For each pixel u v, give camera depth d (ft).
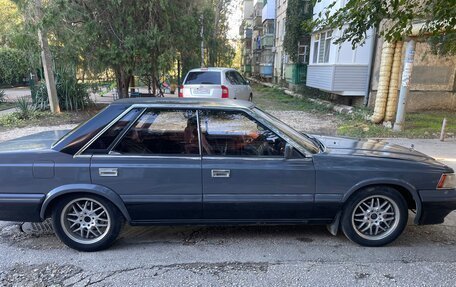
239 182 10.52
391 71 32.73
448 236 12.06
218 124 10.97
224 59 95.45
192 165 10.43
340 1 44.09
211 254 10.68
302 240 11.68
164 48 40.83
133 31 38.58
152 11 38.88
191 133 10.80
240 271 9.71
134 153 10.51
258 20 128.47
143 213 10.58
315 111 47.47
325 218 11.07
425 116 39.83
